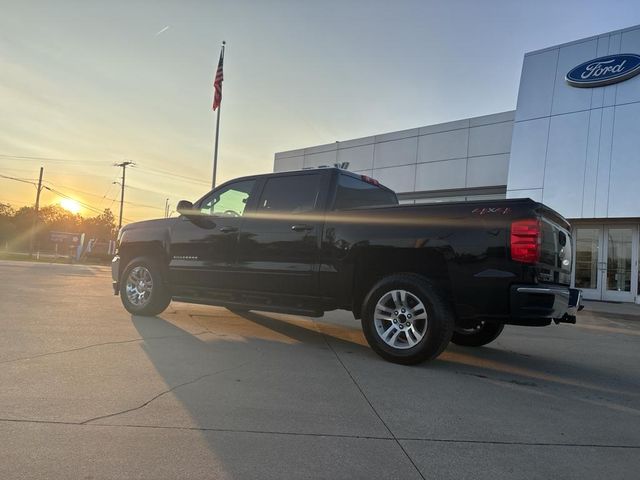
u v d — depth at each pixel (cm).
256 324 791
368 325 577
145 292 792
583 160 1633
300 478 286
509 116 1923
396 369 541
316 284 616
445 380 509
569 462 323
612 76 1603
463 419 395
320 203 633
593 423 402
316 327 805
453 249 535
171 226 771
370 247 580
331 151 2492
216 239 708
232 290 688
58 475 275
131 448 313
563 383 530
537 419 405
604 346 788
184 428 348
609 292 1661
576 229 1728
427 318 539
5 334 605
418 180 2153
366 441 343
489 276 514
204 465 296
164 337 634
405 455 323
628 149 1561
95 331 651
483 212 528
